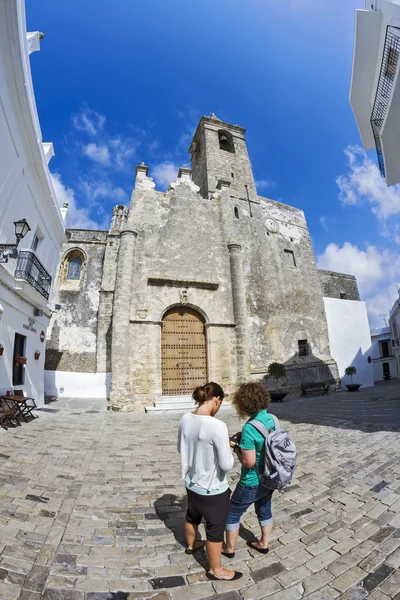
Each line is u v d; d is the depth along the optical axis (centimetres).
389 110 1004
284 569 267
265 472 260
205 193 2131
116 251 2209
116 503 395
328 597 234
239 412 285
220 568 256
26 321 1088
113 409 1233
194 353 1491
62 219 1453
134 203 1584
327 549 294
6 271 875
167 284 1495
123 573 262
